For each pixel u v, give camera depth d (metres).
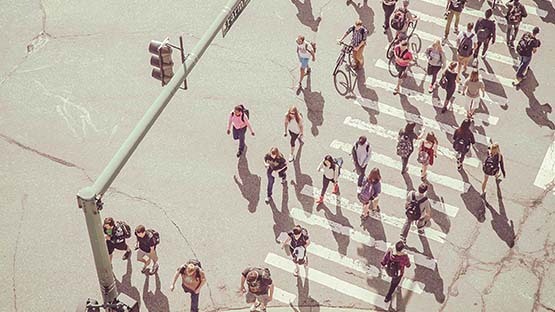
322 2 26.06
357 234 20.19
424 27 25.45
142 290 19.17
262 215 20.64
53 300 19.12
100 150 22.30
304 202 20.88
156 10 26.05
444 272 19.45
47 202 21.12
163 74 14.51
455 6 24.20
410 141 20.42
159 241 19.86
